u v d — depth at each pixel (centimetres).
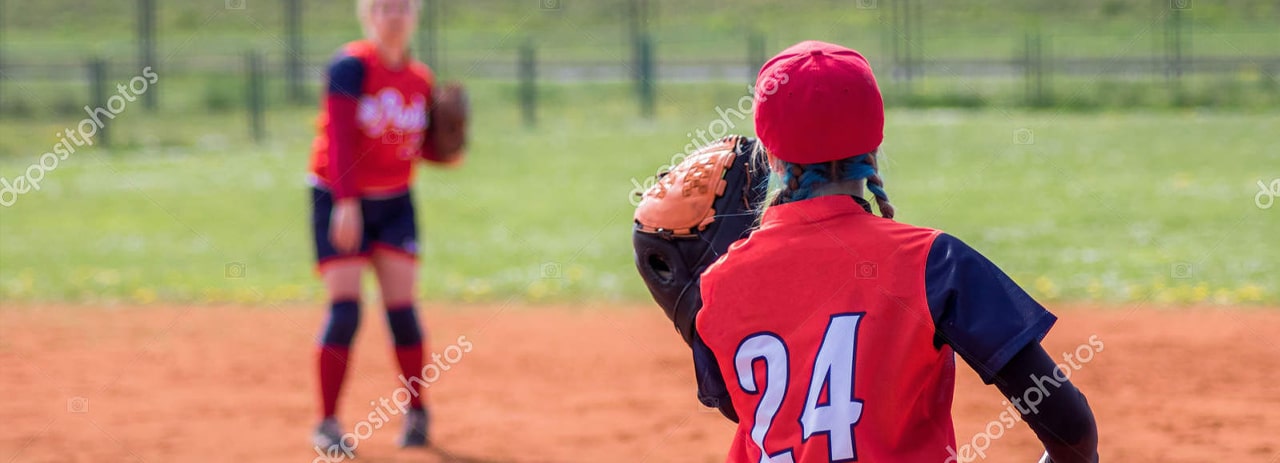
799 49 490
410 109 1277
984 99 5922
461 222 3284
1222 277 2211
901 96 6038
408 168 1291
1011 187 3516
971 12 9250
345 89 1231
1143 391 1435
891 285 467
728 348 496
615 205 3488
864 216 487
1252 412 1329
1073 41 7800
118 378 1633
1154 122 5056
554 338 1880
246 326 2038
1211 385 1455
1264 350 1639
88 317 2123
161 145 5309
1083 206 3144
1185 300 2005
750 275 492
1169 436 1241
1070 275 2255
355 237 1235
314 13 10738
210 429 1355
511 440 1296
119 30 10556
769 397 484
